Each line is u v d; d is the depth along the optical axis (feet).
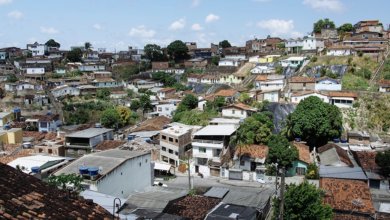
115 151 153.28
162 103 321.73
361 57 318.86
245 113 243.81
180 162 201.26
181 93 362.53
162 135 211.41
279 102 262.26
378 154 157.17
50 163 142.61
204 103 286.46
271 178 181.37
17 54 522.88
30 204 30.19
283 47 437.58
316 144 212.23
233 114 248.11
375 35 373.40
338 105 249.55
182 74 437.99
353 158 183.52
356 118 239.71
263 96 274.77
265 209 130.11
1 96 344.90
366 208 115.75
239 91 304.09
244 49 512.63
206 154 197.77
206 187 176.55
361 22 413.59
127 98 367.66
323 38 402.11
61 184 100.07
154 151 209.97
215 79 375.25
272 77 318.86
